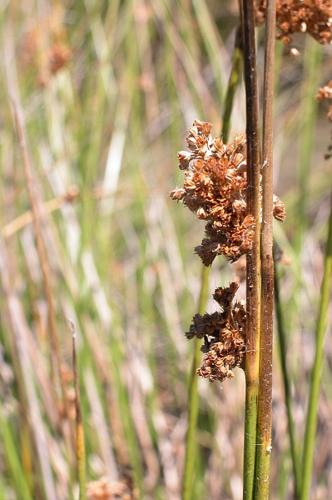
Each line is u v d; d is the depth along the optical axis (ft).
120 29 3.72
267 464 1.25
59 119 3.28
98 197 3.03
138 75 3.78
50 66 3.10
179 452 2.74
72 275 2.64
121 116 3.47
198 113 3.25
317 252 3.06
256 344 1.22
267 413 1.24
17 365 2.16
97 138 3.32
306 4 1.45
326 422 2.60
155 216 3.26
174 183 3.43
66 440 2.03
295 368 2.67
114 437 2.68
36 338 2.61
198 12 3.08
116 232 3.74
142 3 3.49
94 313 2.81
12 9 3.60
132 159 3.67
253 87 1.18
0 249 2.26
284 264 1.87
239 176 1.21
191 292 3.20
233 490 2.58
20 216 2.72
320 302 1.58
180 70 3.48
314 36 1.47
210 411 2.88
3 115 3.45
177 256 3.23
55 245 2.64
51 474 2.10
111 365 2.69
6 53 3.20
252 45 1.17
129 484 2.07
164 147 3.87
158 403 2.98
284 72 3.57
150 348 3.10
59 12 3.63
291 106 3.58
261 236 1.21
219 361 1.24
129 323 3.14
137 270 3.24
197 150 1.22
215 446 2.74
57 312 2.90
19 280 2.74
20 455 2.38
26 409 2.15
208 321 1.25
